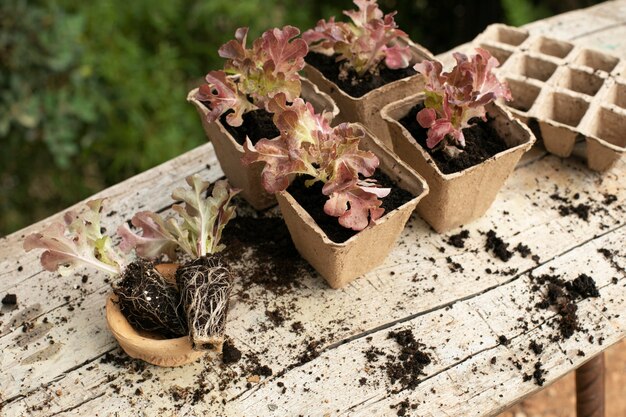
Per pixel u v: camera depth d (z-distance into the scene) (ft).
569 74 3.31
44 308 2.93
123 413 2.75
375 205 2.73
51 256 2.76
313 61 3.24
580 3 4.84
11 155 4.66
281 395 2.77
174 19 4.83
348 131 2.78
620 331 2.87
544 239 3.06
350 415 2.73
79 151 4.79
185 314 2.72
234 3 4.78
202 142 4.69
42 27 4.24
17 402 2.77
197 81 5.08
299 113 2.75
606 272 2.99
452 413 2.74
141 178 3.24
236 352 2.83
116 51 4.54
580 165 3.25
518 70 3.35
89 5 4.55
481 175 2.93
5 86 4.30
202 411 2.75
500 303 2.93
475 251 3.04
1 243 3.08
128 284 2.74
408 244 3.06
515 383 2.79
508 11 4.52
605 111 3.15
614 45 3.60
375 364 2.82
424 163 2.91
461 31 5.46
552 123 3.13
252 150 2.74
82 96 4.38
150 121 4.67
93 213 2.82
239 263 3.02
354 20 3.10
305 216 2.79
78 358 2.84
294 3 5.18
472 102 2.85
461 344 2.85
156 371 2.81
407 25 5.46
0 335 2.88
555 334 2.87
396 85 3.10
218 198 2.87
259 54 2.92
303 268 3.01
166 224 2.87
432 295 2.94
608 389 4.15
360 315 2.91
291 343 2.86
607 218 3.11
